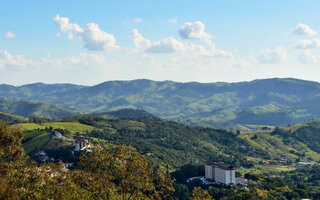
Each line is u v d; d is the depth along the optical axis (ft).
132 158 217.56
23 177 214.69
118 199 216.95
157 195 225.76
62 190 220.23
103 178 222.89
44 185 217.97
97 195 220.23
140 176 216.54
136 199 218.38
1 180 200.44
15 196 190.19
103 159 223.71
